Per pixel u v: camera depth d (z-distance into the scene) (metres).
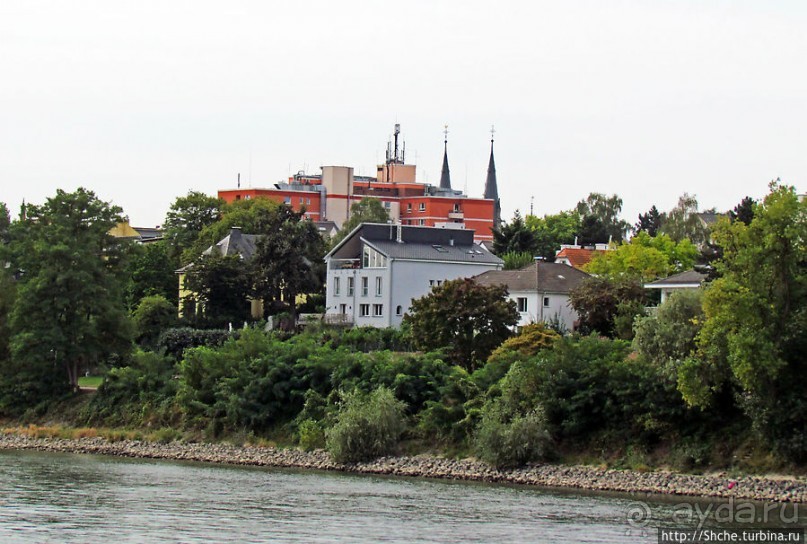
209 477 136.25
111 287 189.88
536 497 121.75
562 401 138.62
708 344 128.50
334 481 133.25
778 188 126.31
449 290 167.88
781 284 125.19
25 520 108.62
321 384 160.75
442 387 150.88
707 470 128.12
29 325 184.50
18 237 198.75
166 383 175.75
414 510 113.75
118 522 108.06
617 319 180.00
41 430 172.38
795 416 123.56
